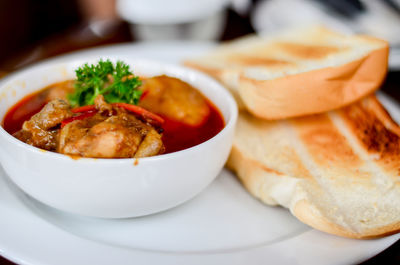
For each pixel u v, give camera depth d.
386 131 0.28
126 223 0.24
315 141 0.28
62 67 0.28
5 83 0.26
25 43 0.60
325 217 0.22
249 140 0.28
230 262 0.21
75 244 0.22
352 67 0.28
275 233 0.24
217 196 0.26
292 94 0.27
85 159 0.21
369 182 0.25
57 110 0.23
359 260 0.22
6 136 0.22
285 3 0.46
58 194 0.22
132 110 0.24
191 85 0.29
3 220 0.22
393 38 0.40
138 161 0.21
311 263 0.21
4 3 0.58
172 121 0.26
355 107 0.30
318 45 0.34
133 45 0.38
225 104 0.27
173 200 0.23
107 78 0.25
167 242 0.23
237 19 0.48
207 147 0.23
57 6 0.65
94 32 0.44
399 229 0.22
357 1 0.42
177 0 0.41
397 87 0.36
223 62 0.33
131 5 0.41
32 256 0.21
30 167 0.22
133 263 0.21
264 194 0.25
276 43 0.36
